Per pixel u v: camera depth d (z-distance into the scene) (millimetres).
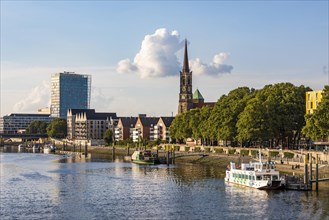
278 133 199250
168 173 170125
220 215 96000
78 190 129875
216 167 192375
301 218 91688
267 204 104250
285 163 163375
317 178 118562
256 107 192375
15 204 109625
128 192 125312
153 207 105000
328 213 94938
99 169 190500
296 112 197750
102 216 96938
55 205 108250
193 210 101125
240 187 129125
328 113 160375
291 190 120062
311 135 164625
